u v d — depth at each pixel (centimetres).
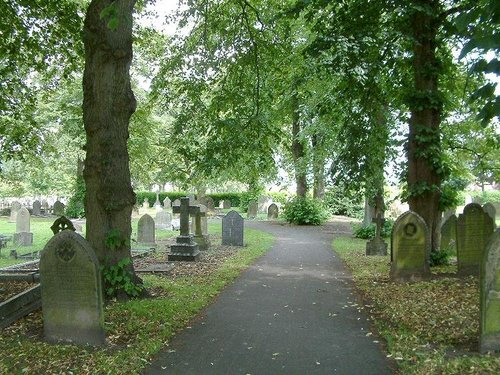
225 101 1337
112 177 866
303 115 2312
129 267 897
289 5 1423
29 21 1273
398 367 556
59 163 3831
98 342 624
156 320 736
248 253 1627
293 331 704
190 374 543
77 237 623
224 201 4725
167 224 2719
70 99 2792
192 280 1103
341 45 1124
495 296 579
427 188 1177
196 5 1398
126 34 865
